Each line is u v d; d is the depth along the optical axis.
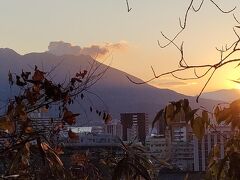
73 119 4.67
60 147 4.84
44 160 3.41
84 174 5.27
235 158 2.57
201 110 2.83
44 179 3.92
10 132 4.18
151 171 3.34
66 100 4.69
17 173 4.01
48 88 4.54
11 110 4.28
